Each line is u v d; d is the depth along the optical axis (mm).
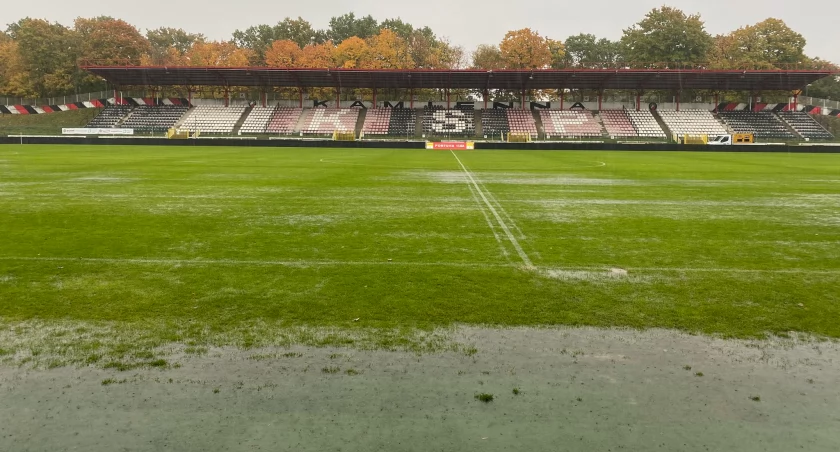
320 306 6137
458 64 85312
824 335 5418
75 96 69750
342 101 68438
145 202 14000
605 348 5090
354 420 3861
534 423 3846
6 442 3607
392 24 102625
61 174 21141
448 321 5723
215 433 3707
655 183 19609
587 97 74188
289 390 4266
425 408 4023
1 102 67562
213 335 5320
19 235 9898
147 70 58938
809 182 20438
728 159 35281
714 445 3621
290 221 11469
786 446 3619
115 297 6422
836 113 66312
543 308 6133
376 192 16453
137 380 4418
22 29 71125
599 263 8133
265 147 48594
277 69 57750
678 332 5477
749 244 9523
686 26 70750
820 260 8391
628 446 3600
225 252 8672
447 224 11281
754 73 55656
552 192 16766
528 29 72562
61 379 4434
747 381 4480
